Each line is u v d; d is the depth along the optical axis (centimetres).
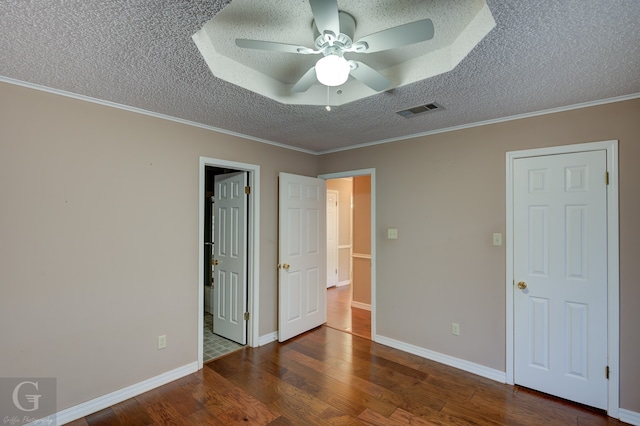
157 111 257
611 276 227
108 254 236
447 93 221
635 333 218
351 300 520
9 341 196
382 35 148
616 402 223
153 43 158
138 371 251
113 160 239
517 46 160
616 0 125
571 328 242
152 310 260
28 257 202
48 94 210
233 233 360
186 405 236
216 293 382
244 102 237
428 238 316
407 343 330
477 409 232
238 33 181
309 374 283
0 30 144
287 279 361
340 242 666
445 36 181
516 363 265
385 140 349
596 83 203
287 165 380
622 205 224
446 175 305
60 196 215
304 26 175
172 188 272
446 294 304
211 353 327
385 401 241
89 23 140
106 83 204
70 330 218
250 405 236
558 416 224
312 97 246
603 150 230
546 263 253
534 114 257
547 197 252
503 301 271
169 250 271
